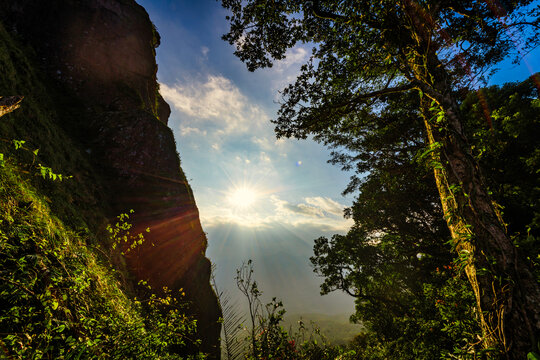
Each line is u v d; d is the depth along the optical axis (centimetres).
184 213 1505
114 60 1880
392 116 855
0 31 1064
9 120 644
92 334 296
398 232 1497
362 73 468
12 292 231
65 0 1786
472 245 223
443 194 265
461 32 361
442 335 636
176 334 440
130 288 804
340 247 1756
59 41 1623
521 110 664
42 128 844
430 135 282
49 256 333
